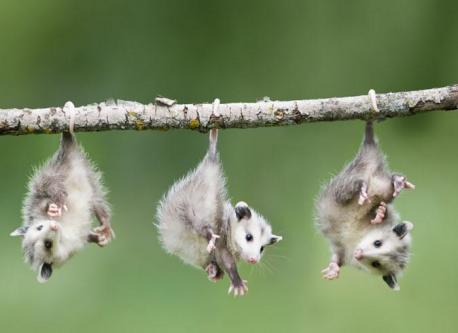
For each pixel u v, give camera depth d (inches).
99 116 592.1
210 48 1139.3
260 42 1137.4
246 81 1130.7
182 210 642.2
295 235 945.5
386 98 593.3
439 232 931.3
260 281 883.4
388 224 656.4
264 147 1034.1
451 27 1136.8
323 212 660.1
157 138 1043.3
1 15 1150.3
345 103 593.6
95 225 688.4
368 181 639.8
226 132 1036.5
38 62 1147.9
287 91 1126.4
